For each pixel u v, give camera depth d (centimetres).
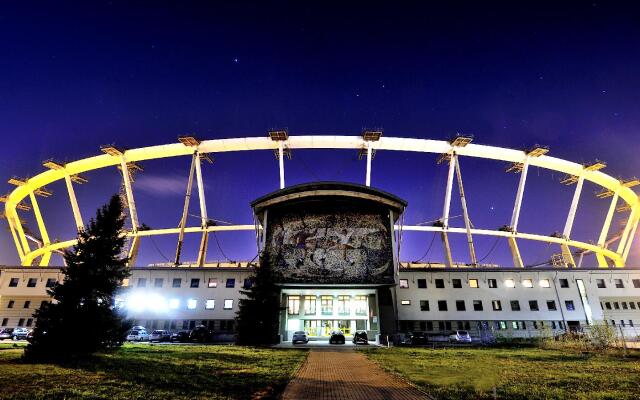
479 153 8962
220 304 5566
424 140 8906
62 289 2388
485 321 5591
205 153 9112
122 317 2566
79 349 2277
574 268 5947
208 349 3319
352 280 5203
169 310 5541
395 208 5684
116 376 1655
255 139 8869
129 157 8844
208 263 8906
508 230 9444
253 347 3856
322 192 5572
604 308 5972
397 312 5594
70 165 8825
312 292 5697
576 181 9612
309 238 5462
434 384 1612
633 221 9675
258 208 5838
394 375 1894
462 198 8575
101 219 2631
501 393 1423
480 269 5869
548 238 9519
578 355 2944
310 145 8956
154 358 2361
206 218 9219
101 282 2481
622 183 9331
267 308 4400
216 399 1305
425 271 5844
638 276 5906
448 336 5334
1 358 2203
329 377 1836
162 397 1309
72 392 1326
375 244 5397
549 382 1655
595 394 1409
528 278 5850
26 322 5631
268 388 1505
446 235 9075
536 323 5603
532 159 9006
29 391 1327
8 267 5784
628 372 1984
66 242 8956
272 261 5375
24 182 8850
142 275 5712
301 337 4641
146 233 8975
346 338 5525
